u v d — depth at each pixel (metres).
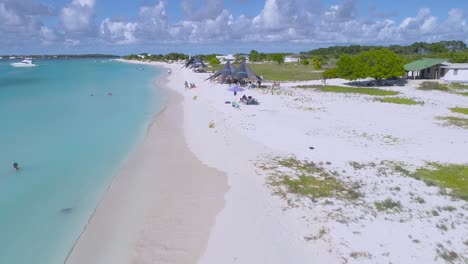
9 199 16.38
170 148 23.81
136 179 18.66
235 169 19.61
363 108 36.66
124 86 62.53
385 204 15.30
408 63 63.84
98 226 14.16
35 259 12.12
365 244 12.49
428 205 15.30
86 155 22.41
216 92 50.41
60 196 16.75
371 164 20.14
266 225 13.76
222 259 11.86
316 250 12.20
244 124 29.75
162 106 40.28
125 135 27.14
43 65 166.38
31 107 38.72
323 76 60.31
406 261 11.57
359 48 191.00
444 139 25.28
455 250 12.14
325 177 18.28
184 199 16.23
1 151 22.88
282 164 20.14
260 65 121.94
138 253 12.38
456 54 92.75
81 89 56.91
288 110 35.66
